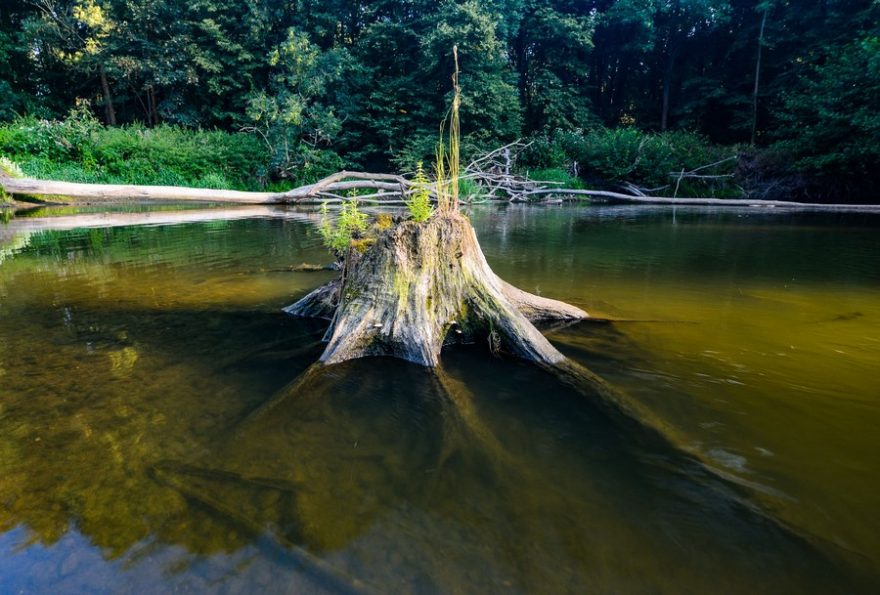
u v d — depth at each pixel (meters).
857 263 6.72
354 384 2.75
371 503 1.71
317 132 22.27
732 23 29.56
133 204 17.05
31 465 1.91
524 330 3.31
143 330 3.69
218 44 24.00
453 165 3.94
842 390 2.66
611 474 1.90
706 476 1.89
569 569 1.44
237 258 6.81
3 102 22.31
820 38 22.98
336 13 28.23
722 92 27.02
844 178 19.67
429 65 23.66
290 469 1.90
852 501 1.74
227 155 21.17
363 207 14.85
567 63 28.80
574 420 2.33
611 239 9.20
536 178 22.78
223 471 1.88
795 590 1.38
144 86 23.81
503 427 2.26
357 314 3.29
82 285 5.18
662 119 31.70
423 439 2.14
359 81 24.52
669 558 1.49
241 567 1.43
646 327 3.85
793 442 2.14
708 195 21.88
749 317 4.12
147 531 1.57
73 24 23.48
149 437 2.12
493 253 7.54
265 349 3.29
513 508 1.70
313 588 1.36
